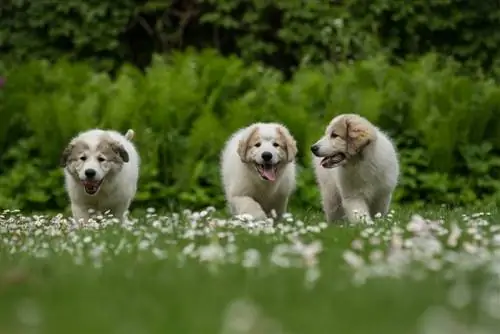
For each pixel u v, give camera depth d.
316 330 5.61
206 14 20.25
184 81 16.89
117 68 20.53
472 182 16.41
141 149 15.91
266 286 6.94
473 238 9.14
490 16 20.06
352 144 12.04
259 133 12.34
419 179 16.16
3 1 20.27
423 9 20.08
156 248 8.84
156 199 15.87
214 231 9.65
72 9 20.09
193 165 15.95
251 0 20.31
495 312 5.91
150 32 20.61
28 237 10.43
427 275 7.24
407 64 17.89
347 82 16.91
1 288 7.12
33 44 20.17
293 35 19.81
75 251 8.96
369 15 19.92
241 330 5.47
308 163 15.91
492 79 18.28
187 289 6.90
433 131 16.34
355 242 8.77
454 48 20.25
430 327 5.50
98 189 12.27
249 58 20.20
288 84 17.05
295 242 8.83
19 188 16.00
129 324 5.78
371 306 6.26
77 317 5.98
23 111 16.59
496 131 16.67
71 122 16.19
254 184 12.57
